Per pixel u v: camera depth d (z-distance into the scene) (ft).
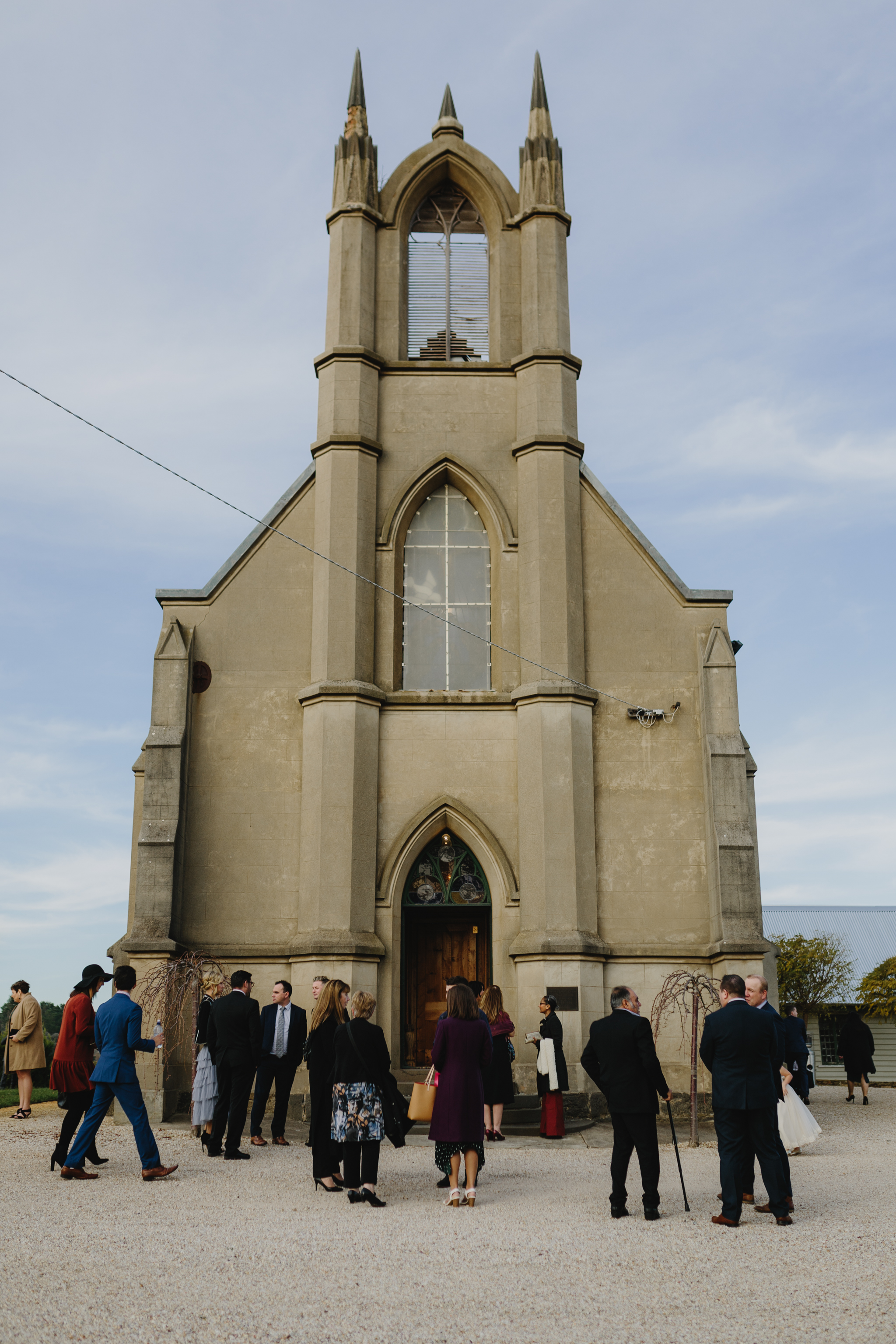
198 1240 29.84
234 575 71.51
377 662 70.54
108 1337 21.86
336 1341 21.86
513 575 72.18
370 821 66.69
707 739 69.10
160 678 68.44
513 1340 22.07
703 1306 24.31
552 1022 55.06
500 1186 39.75
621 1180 33.42
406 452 74.02
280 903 66.64
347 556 70.28
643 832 68.44
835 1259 28.14
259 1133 49.60
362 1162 36.63
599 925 66.80
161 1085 59.88
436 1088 35.86
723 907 65.62
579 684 69.00
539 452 72.54
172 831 64.80
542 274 76.64
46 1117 63.46
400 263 78.38
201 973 59.47
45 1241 29.55
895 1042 127.75
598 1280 26.27
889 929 146.00
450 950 70.69
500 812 68.28
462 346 78.69
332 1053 39.09
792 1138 46.68
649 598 72.13
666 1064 64.28
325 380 74.43
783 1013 68.85
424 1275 26.61
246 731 69.15
